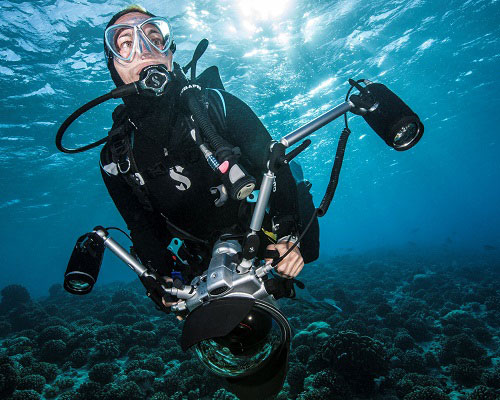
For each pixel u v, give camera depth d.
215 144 0.98
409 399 6.23
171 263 1.39
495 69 22.06
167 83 1.18
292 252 1.05
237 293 0.95
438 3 14.58
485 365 8.15
